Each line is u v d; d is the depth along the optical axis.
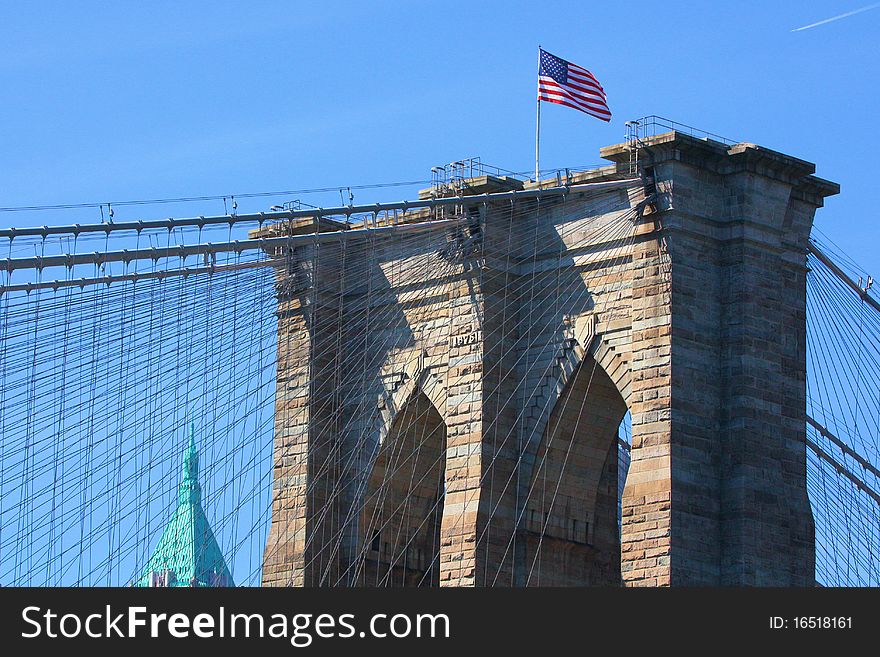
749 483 199.62
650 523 198.00
